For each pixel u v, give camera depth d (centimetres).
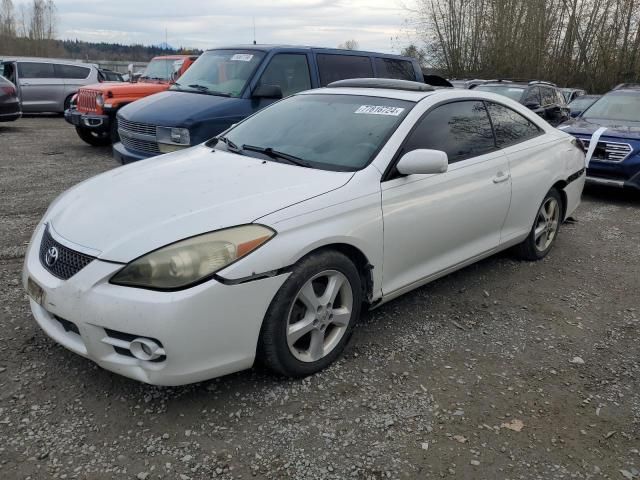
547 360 346
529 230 490
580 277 490
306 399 292
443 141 393
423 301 421
